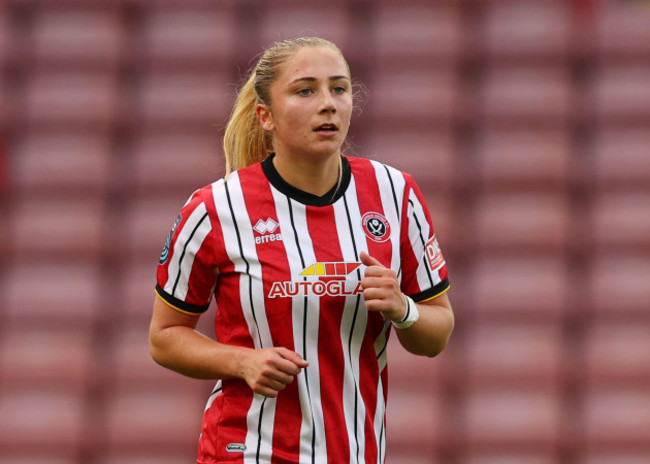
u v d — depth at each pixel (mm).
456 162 30266
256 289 8992
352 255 9133
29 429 25125
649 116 30641
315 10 33875
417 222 9656
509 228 28547
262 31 33406
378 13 33938
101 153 31047
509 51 32531
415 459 24438
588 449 24344
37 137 31531
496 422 24734
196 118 31828
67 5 34219
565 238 28250
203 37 33406
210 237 9219
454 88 32031
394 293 8680
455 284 27609
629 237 28094
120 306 27562
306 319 8969
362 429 9219
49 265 28578
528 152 30203
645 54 32031
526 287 27250
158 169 30578
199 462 9547
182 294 9422
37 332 27141
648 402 24859
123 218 29562
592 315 26672
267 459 9102
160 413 25344
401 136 31125
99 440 25000
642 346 25906
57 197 30156
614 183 29328
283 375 8602
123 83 32781
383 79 32312
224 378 9133
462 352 26109
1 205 30047
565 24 32938
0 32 33750
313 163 9188
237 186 9383
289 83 9016
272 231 9156
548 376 25484
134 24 34062
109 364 26312
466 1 33906
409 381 25547
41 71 32938
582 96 31328
